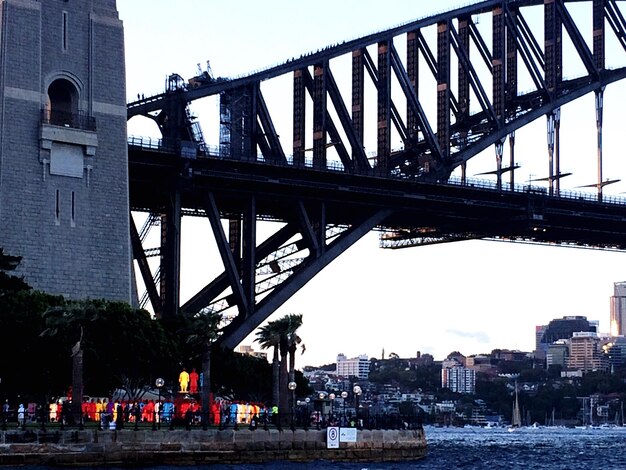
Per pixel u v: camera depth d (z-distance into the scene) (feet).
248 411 474.90
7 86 505.66
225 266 572.10
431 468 457.68
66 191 514.68
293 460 441.27
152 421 436.76
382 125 639.76
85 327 460.96
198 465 413.18
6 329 459.32
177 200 561.02
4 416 385.70
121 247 524.52
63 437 386.11
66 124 517.96
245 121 589.32
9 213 500.33
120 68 535.60
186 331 482.69
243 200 601.62
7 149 502.38
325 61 621.72
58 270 508.12
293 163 604.90
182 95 565.53
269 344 501.56
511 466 550.77
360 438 466.29
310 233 601.21
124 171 529.04
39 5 516.73
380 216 628.28
